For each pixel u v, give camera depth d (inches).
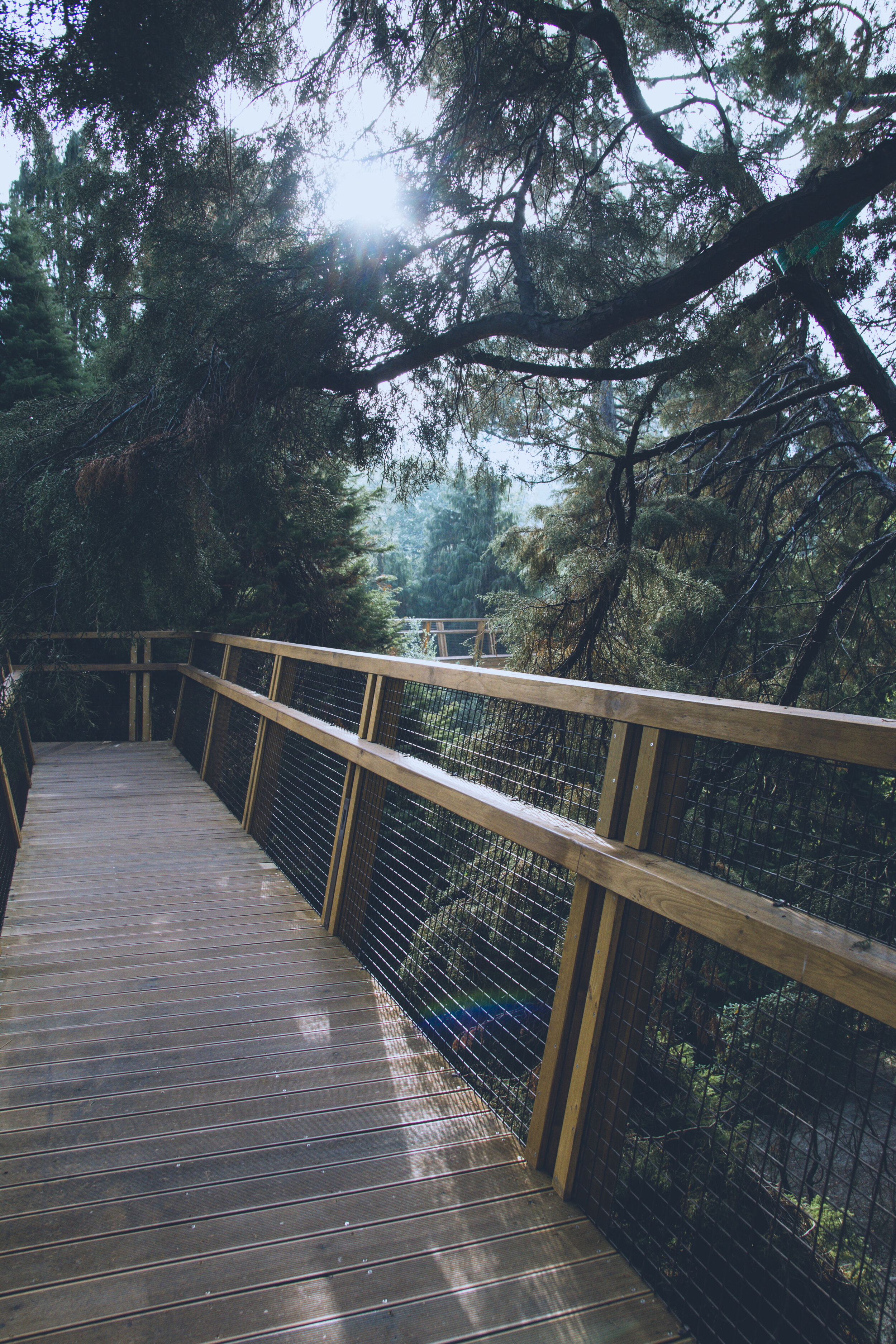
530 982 97.3
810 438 263.7
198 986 113.7
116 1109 84.4
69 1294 60.2
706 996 65.1
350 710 143.8
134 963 121.6
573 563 227.5
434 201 171.6
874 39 154.3
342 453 202.1
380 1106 85.4
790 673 217.0
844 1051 52.1
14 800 190.4
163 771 272.5
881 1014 43.5
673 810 66.2
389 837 126.0
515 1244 66.0
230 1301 59.7
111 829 198.7
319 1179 73.5
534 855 94.0
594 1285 62.1
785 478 246.1
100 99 146.9
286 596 369.1
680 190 170.6
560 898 95.7
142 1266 63.1
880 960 45.3
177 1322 57.8
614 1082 68.3
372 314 170.7
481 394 236.8
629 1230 67.6
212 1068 92.5
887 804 50.3
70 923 137.6
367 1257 64.2
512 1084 86.7
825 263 168.1
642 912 67.0
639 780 68.6
